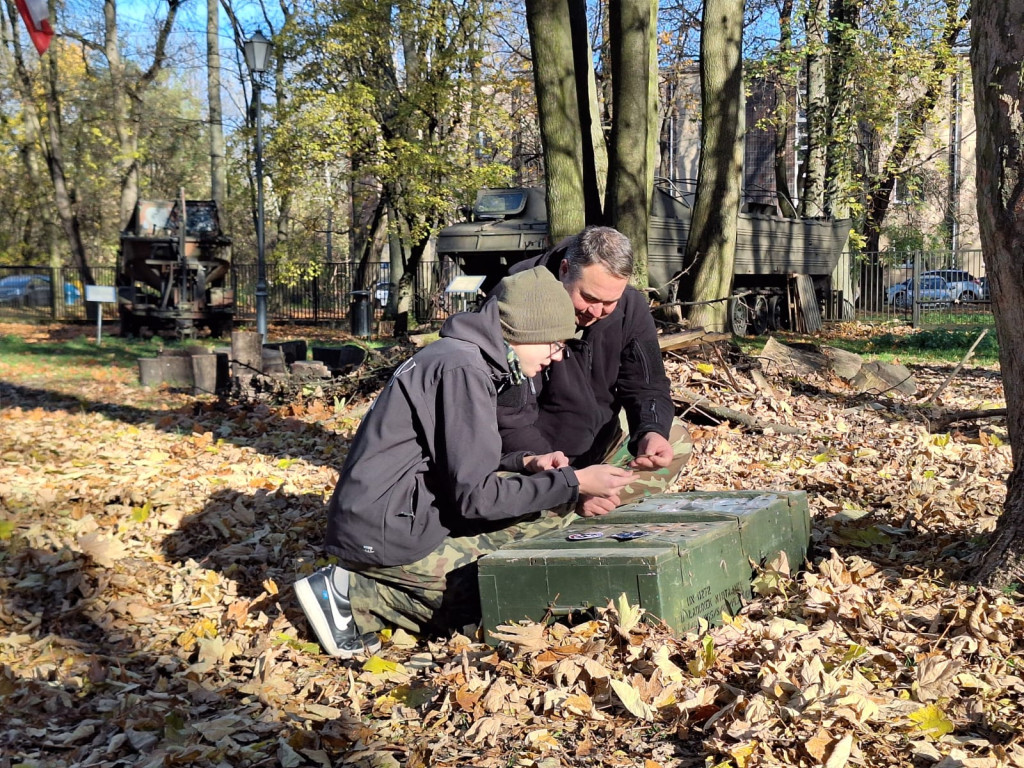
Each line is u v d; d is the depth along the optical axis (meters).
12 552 4.99
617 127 12.23
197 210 21.91
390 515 3.44
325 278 30.36
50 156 29.05
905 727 2.80
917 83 26.73
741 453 7.50
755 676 3.12
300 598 3.64
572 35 13.58
